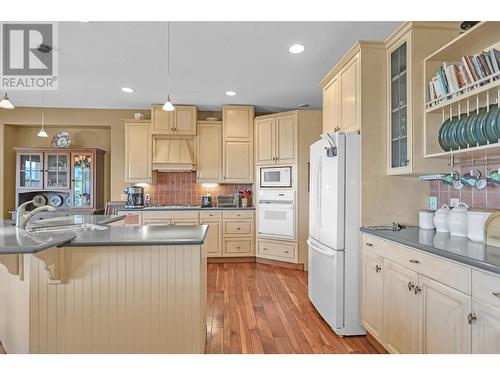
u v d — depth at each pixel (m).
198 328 1.89
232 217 4.77
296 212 4.35
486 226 1.65
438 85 2.04
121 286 1.87
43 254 1.67
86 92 4.28
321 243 2.72
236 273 4.17
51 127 5.27
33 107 4.95
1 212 4.86
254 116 5.12
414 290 1.72
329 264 2.52
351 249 2.42
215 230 4.73
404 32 2.23
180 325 1.89
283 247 4.47
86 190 4.94
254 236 4.80
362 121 2.43
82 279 1.85
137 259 1.87
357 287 2.42
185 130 4.85
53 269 1.78
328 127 3.10
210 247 4.72
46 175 4.90
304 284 3.70
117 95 4.41
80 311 1.85
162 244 1.80
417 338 1.69
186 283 1.89
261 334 2.42
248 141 4.92
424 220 2.26
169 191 5.22
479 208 1.90
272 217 4.55
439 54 2.03
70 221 2.67
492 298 1.22
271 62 3.29
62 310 1.85
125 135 4.86
